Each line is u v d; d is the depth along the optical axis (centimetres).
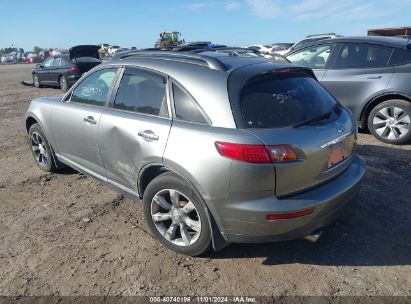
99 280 299
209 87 297
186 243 319
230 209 280
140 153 331
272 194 274
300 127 287
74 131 420
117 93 375
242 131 275
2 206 429
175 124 309
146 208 340
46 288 291
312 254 326
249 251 332
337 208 305
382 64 610
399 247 333
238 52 381
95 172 413
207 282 295
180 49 404
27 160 585
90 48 1659
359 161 353
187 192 301
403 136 600
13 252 338
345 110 355
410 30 1755
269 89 301
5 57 5569
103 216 402
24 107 1115
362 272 302
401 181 465
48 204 431
